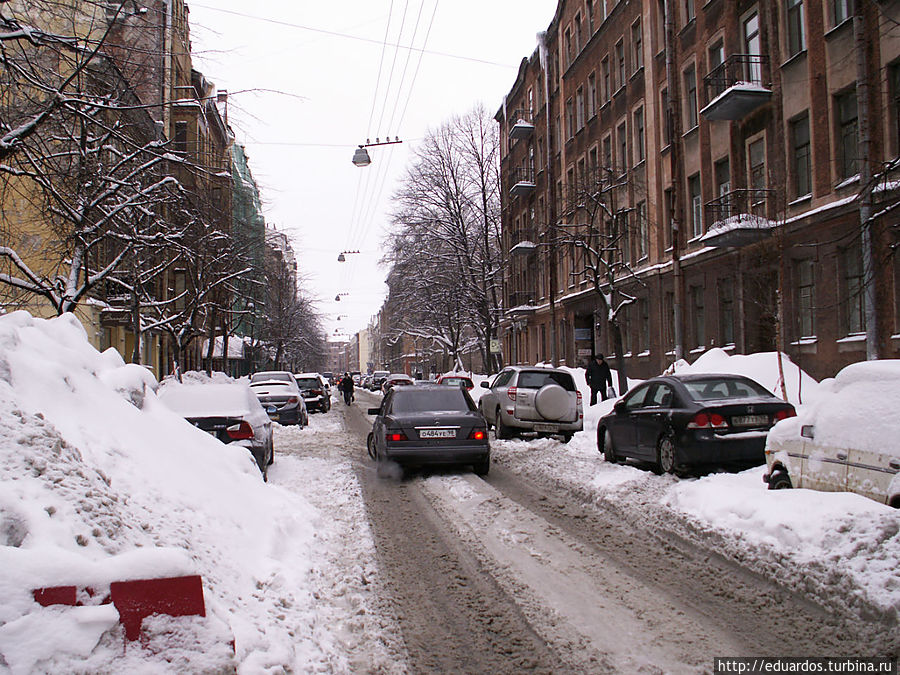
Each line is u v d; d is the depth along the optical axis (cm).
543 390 1675
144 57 1345
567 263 3794
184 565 321
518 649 459
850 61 1689
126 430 611
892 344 1538
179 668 300
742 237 1947
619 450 1217
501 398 1772
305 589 544
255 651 379
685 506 827
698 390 1073
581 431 1783
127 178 1431
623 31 3052
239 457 837
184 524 524
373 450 1425
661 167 2719
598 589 577
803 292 1897
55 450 426
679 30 2583
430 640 475
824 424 720
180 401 1134
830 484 693
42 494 373
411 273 4975
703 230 2377
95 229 1462
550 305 3991
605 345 3225
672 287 2625
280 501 794
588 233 2570
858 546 551
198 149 1700
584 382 3050
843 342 1705
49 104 1160
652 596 557
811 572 560
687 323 2516
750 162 2142
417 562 669
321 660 421
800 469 742
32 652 275
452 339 5634
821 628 483
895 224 1521
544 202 4203
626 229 2666
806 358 1856
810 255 1831
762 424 989
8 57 1037
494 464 1348
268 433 1184
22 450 399
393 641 473
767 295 1870
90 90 1370
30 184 1662
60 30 1300
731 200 2175
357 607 533
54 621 285
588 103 3512
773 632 479
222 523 589
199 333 3184
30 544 332
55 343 650
